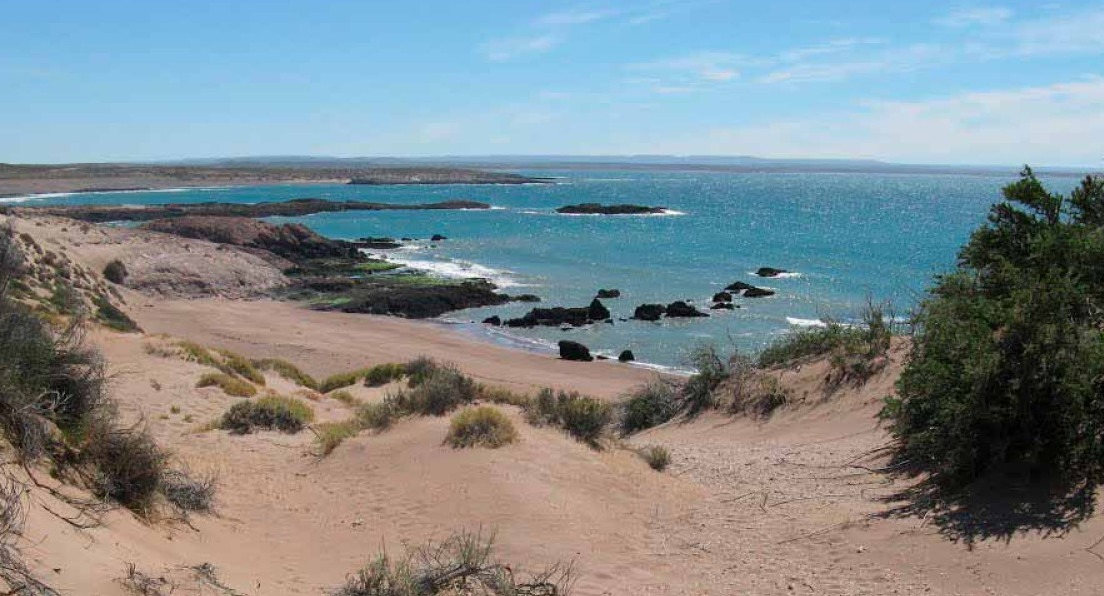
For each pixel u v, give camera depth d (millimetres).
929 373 8430
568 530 7930
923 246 68438
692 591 6453
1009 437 7406
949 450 7742
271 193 156125
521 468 9500
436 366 21844
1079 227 10484
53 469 6172
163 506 7305
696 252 65062
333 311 41312
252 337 33406
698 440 14117
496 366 29203
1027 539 6359
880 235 79312
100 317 29297
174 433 13000
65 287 28203
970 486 7535
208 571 5574
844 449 10836
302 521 8531
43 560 4406
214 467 10641
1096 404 7082
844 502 8359
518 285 49188
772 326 36062
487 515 8203
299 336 34344
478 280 49312
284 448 12305
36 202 116750
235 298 42969
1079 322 8133
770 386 15203
